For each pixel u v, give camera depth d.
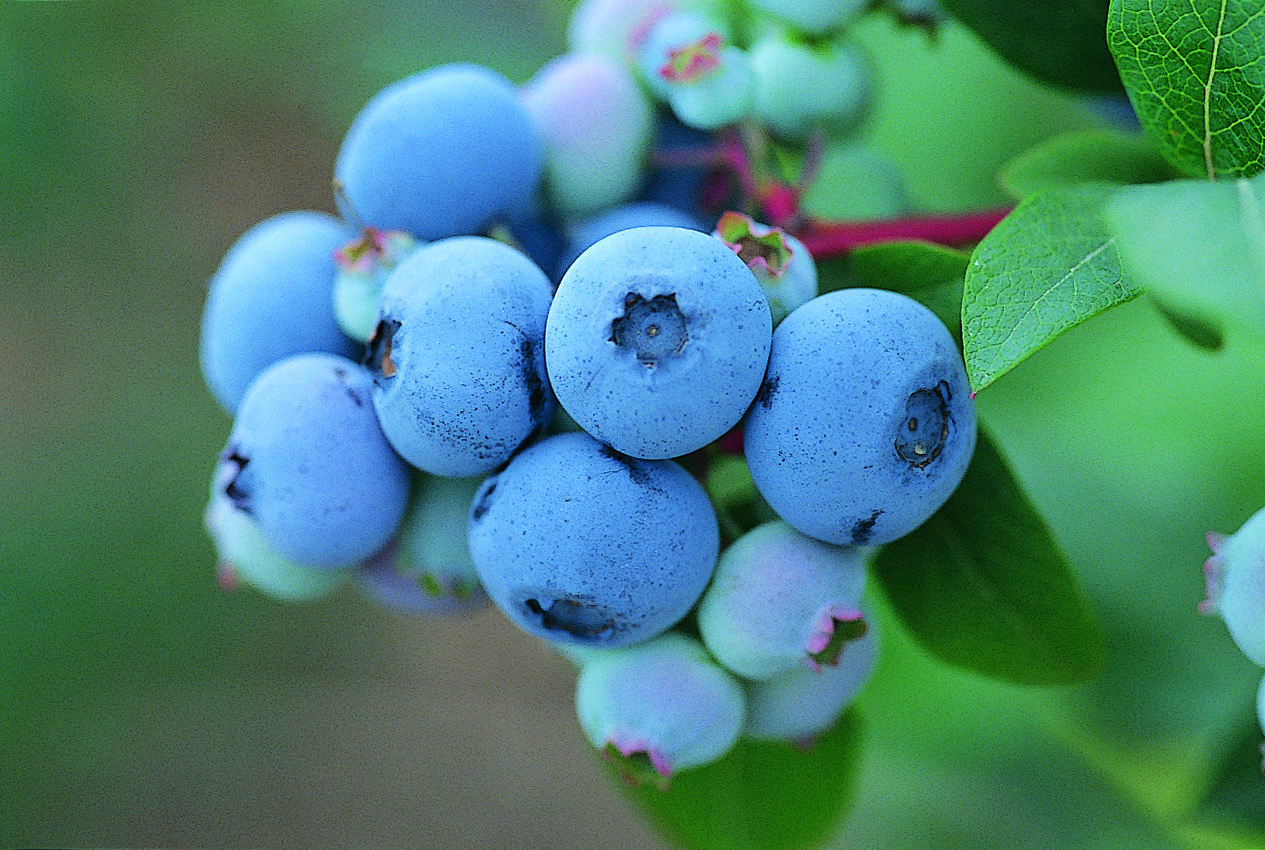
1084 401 0.34
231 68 0.65
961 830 0.40
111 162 0.68
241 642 0.73
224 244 0.73
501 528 0.24
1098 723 0.32
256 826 0.75
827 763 0.28
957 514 0.26
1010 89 0.33
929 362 0.24
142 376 0.72
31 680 0.69
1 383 0.72
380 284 0.25
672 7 0.27
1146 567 0.33
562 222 0.27
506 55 0.48
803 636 0.24
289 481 0.25
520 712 0.76
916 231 0.26
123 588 0.70
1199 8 0.23
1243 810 0.28
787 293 0.24
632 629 0.24
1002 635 0.26
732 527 0.25
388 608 0.27
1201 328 0.25
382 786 0.76
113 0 0.63
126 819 0.73
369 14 0.53
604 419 0.24
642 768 0.25
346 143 0.26
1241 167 0.23
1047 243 0.23
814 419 0.24
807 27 0.27
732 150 0.26
